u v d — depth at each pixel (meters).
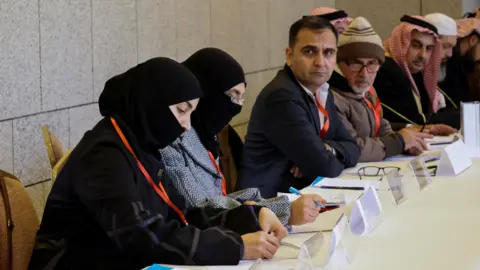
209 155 3.66
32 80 4.99
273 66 8.09
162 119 2.95
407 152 5.06
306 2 8.75
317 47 4.51
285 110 4.41
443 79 7.49
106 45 5.64
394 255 2.90
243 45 7.50
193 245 2.80
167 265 2.79
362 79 5.20
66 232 2.90
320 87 4.68
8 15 4.78
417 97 6.39
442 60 7.33
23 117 4.94
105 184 2.79
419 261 2.82
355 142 4.79
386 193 3.58
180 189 3.37
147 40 6.11
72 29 5.30
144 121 2.95
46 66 5.10
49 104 5.14
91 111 5.54
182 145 3.46
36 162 5.05
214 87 3.63
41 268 2.88
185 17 6.59
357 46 5.16
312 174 4.40
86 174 2.82
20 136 4.93
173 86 2.94
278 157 4.55
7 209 3.15
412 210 3.58
